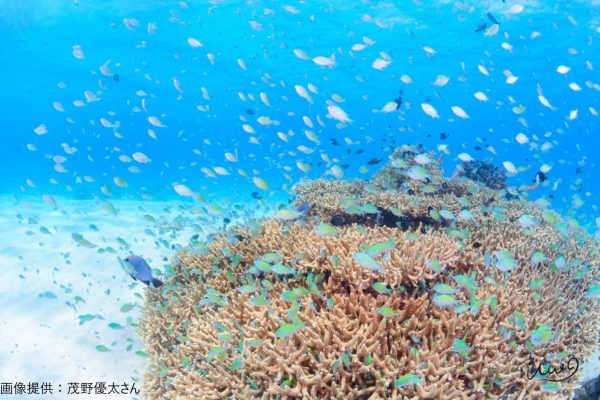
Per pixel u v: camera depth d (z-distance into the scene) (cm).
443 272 462
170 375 417
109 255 1027
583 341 435
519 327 371
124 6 2638
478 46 2998
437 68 3606
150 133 1020
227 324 412
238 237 655
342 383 305
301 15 2648
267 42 3219
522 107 919
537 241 644
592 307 498
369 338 339
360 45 1015
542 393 338
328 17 2645
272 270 444
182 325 488
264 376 326
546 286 489
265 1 2473
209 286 530
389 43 3058
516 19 2489
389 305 379
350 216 791
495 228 691
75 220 1462
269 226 655
